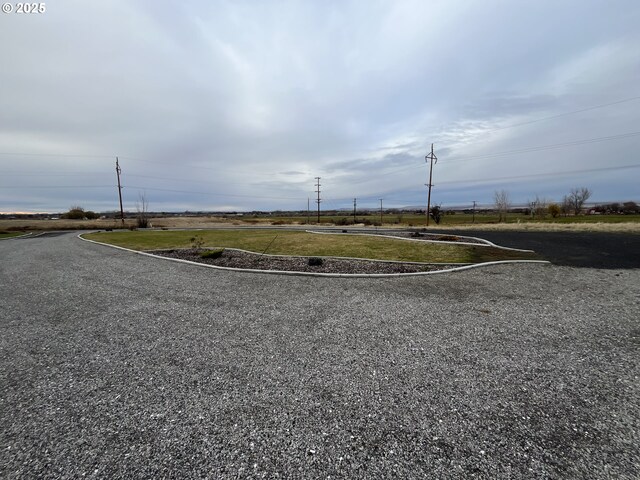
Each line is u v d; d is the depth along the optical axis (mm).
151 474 1767
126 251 12180
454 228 25375
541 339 3635
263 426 2166
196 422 2215
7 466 1826
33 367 3072
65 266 9000
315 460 1868
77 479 1732
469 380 2752
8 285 6715
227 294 5734
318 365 3051
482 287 6102
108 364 3117
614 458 1843
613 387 2625
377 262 8758
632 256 9586
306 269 7906
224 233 22547
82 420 2246
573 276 6988
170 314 4656
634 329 3926
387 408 2357
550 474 1735
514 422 2182
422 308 4828
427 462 1840
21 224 41531
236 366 3049
